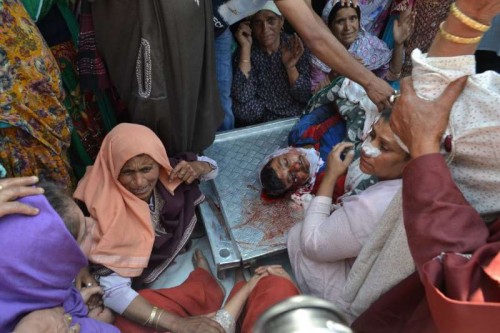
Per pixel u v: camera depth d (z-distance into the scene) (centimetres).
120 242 176
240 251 189
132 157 177
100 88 196
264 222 201
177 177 195
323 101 227
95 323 147
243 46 248
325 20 274
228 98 252
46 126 175
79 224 136
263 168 203
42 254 120
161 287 197
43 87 169
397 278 132
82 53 187
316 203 179
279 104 266
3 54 157
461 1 98
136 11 168
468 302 85
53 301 128
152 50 174
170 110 193
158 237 189
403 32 275
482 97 101
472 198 112
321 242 163
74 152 221
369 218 149
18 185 121
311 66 264
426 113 105
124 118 228
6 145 173
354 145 202
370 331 138
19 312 121
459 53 104
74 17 190
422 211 101
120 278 174
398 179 149
